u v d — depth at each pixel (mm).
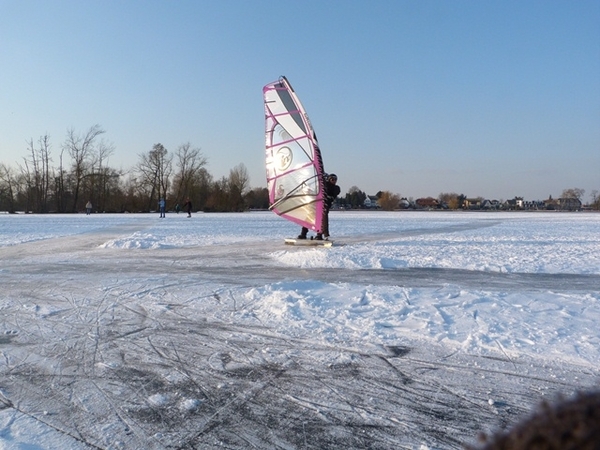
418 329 7121
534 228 33031
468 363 5930
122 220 43781
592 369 5680
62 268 13133
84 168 77812
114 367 5910
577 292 9875
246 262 14359
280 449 4109
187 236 23594
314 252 14898
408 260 14328
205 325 7566
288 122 17625
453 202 145250
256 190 107812
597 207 140375
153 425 4504
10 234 25500
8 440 4188
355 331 7121
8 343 6785
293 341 6777
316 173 17547
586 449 923
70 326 7570
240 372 5738
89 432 4367
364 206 136125
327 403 4941
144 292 9898
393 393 5156
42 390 5258
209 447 4133
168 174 84125
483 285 10797
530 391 5164
